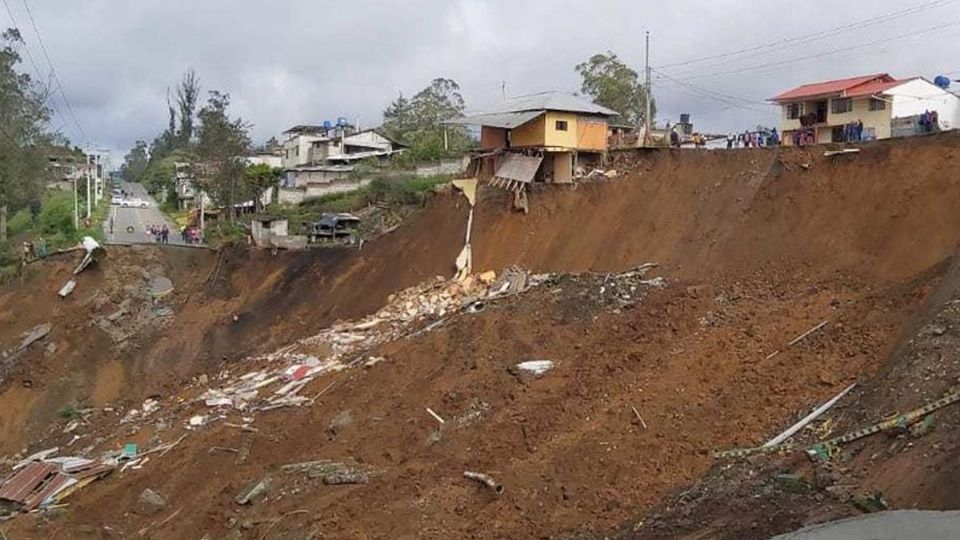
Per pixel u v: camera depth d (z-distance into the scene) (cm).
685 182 3184
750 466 1633
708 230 2934
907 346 1744
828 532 1101
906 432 1447
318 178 6462
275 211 5144
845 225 2575
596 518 1716
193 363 3591
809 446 1612
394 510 1994
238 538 2120
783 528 1329
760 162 2988
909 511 1124
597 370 2323
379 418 2508
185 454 2658
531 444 2111
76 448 3062
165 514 2427
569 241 3316
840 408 1712
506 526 1802
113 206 7894
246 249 4072
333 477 2217
